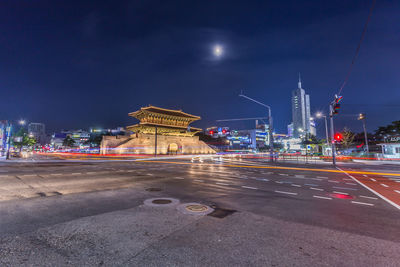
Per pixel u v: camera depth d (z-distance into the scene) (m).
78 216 5.79
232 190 10.09
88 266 3.27
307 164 29.91
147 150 82.19
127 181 12.75
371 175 17.02
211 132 38.34
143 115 94.38
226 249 3.92
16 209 6.47
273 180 13.73
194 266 3.32
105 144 77.62
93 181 12.63
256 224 5.32
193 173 17.64
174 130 98.25
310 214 6.27
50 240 4.21
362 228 5.15
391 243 4.30
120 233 4.61
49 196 8.42
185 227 5.02
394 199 8.48
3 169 19.47
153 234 4.57
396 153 40.09
